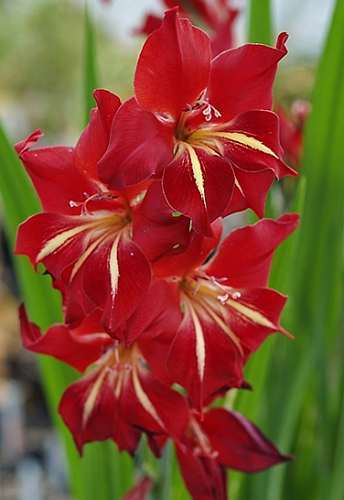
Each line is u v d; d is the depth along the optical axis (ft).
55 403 1.53
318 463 1.76
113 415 1.21
